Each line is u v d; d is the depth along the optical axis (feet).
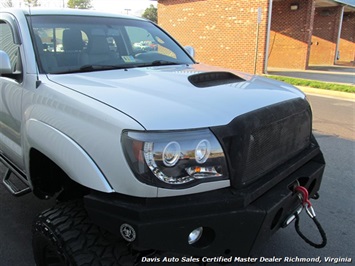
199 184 6.32
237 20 56.59
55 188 9.21
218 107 6.96
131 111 6.49
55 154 7.23
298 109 8.35
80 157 6.65
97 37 11.02
